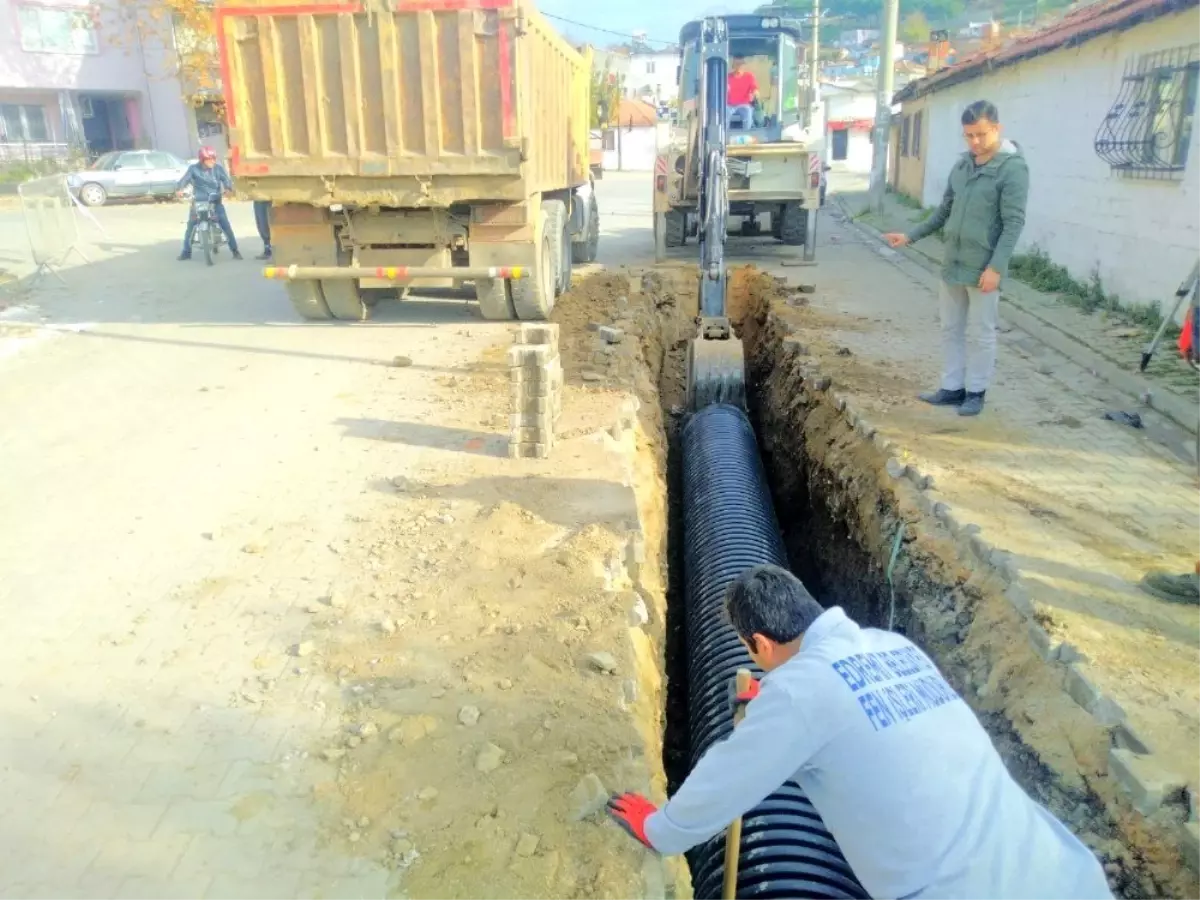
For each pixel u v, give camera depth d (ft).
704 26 37.29
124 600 15.90
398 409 25.05
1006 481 20.47
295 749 12.26
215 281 45.03
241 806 11.34
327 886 10.24
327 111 30.60
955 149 68.49
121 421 24.63
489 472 20.57
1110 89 36.78
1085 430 23.39
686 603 21.44
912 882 8.00
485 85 30.09
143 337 33.50
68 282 44.88
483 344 31.83
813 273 46.93
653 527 20.30
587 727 12.53
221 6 29.78
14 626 15.20
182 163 91.81
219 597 15.92
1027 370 28.63
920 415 24.67
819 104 57.88
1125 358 28.55
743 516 23.08
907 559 19.39
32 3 103.35
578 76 45.03
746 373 39.70
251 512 19.06
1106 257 37.04
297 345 32.04
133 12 111.75
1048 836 8.33
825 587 24.76
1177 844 11.50
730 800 8.46
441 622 14.94
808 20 67.97
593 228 50.70
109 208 84.17
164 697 13.37
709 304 34.40
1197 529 18.26
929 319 36.19
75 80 108.37
